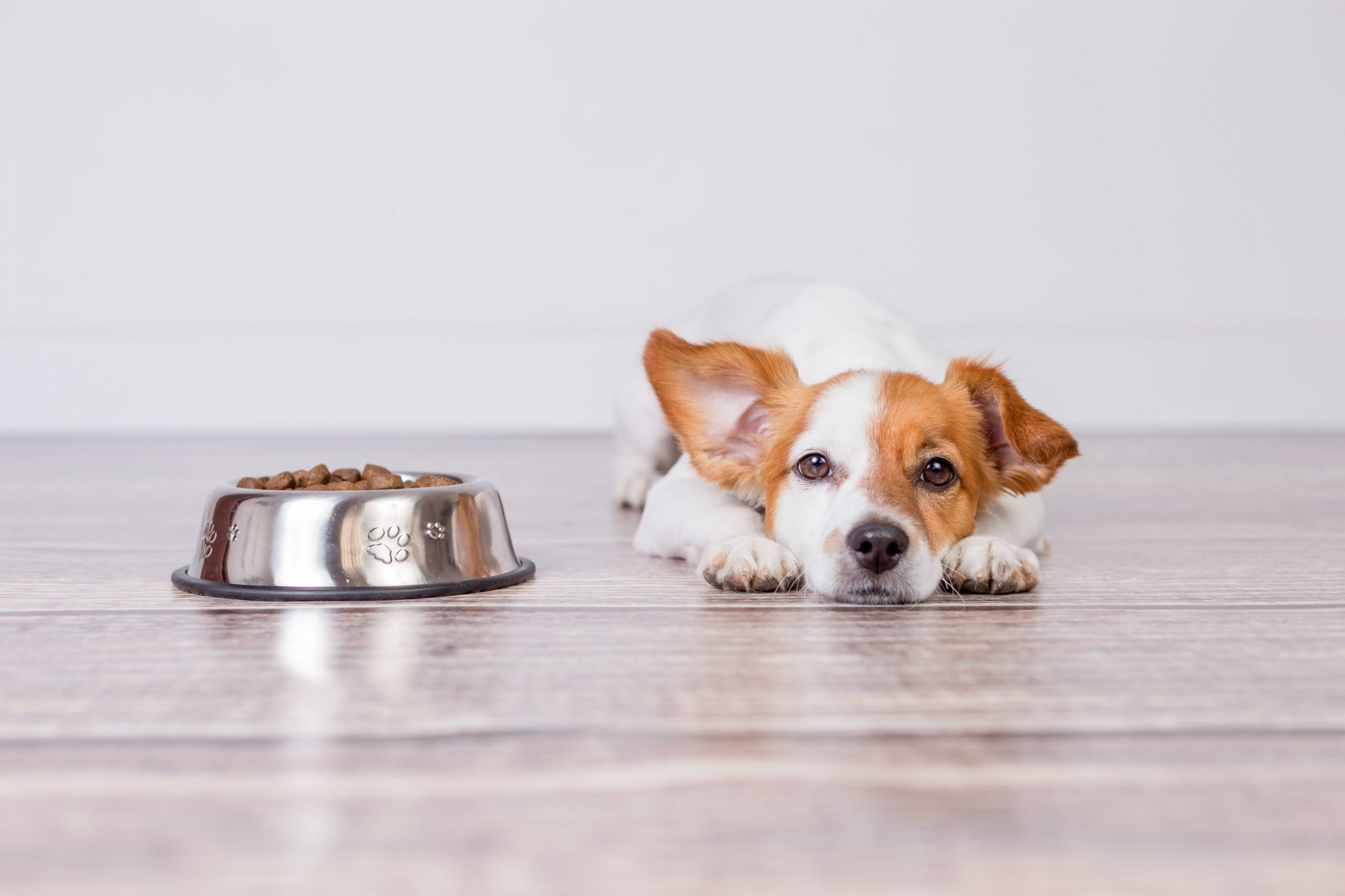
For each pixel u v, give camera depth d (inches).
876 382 37.6
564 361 85.7
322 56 84.3
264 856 23.3
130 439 78.0
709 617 33.9
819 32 85.5
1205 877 22.5
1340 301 88.5
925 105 86.2
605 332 87.1
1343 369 87.6
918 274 87.8
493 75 85.2
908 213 87.2
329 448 71.2
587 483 56.4
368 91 84.8
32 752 26.7
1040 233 87.5
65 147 83.7
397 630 32.7
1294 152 87.3
